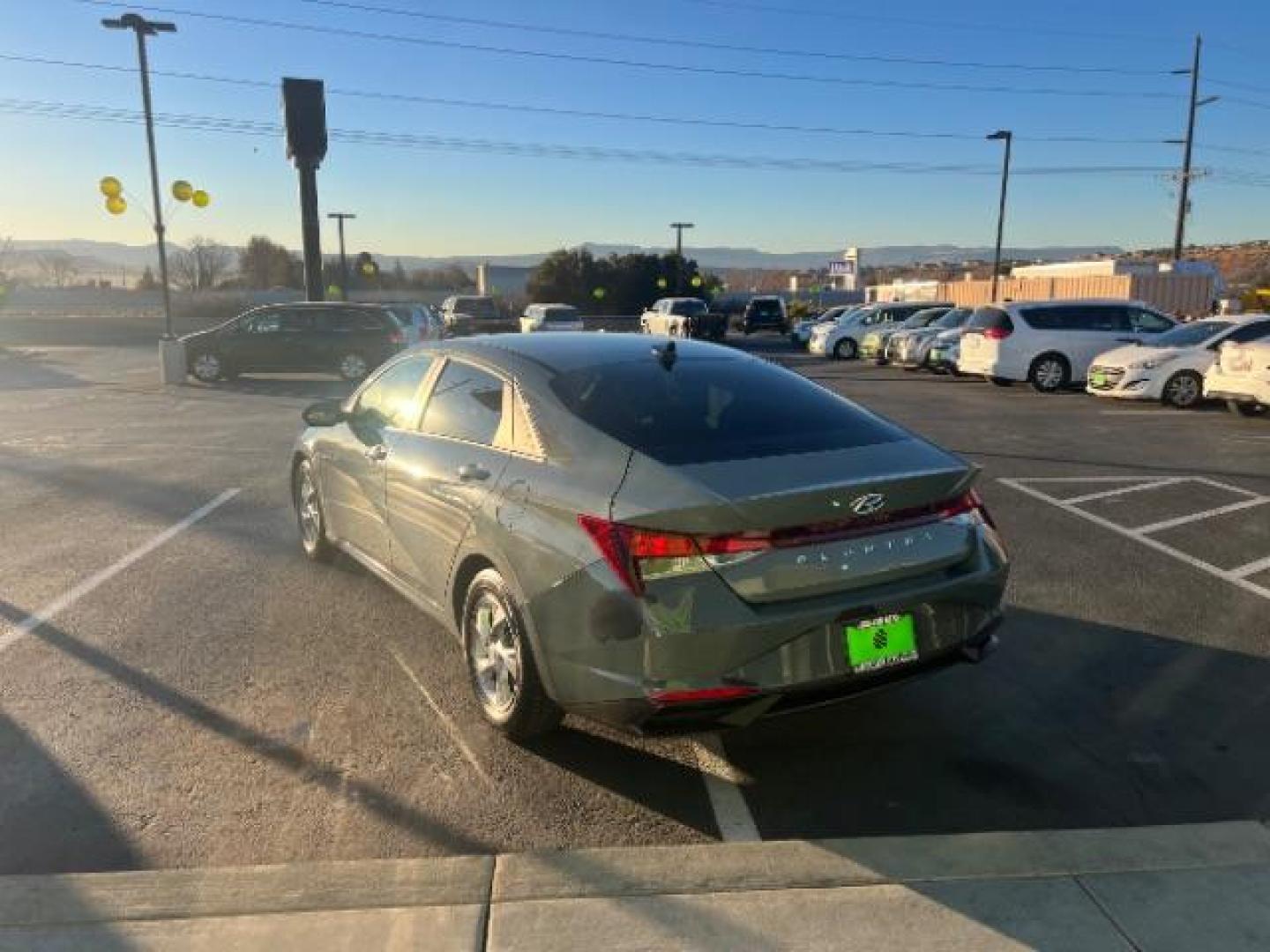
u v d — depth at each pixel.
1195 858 3.05
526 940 2.64
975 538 3.65
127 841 3.19
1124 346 16.47
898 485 3.35
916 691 4.40
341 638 4.99
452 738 3.93
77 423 13.42
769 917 2.75
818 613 3.21
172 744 3.86
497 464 3.94
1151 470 9.78
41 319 43.12
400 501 4.70
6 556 6.47
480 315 41.78
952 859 3.04
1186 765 3.74
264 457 10.55
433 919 2.73
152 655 4.76
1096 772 3.69
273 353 19.56
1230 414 14.27
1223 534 7.14
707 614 3.12
